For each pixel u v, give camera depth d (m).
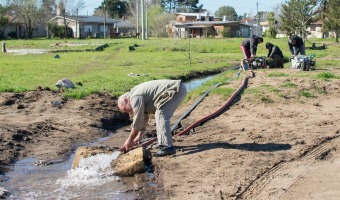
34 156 9.73
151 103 8.98
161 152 9.17
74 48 49.47
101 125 12.49
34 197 7.58
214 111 13.29
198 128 11.59
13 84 18.45
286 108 13.47
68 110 13.70
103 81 19.69
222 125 11.77
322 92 15.61
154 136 11.27
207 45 49.06
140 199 7.38
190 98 15.41
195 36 94.00
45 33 98.31
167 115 9.02
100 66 28.67
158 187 7.80
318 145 9.69
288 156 8.99
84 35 97.94
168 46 47.84
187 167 8.58
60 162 9.41
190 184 7.79
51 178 8.45
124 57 37.41
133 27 105.81
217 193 7.32
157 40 66.56
